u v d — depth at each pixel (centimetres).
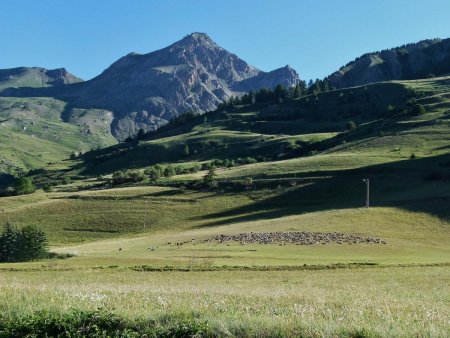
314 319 1470
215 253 7081
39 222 13838
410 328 1362
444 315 1733
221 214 13700
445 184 12769
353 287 3428
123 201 15300
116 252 8331
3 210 14962
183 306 1709
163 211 14338
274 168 17400
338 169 15875
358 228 9275
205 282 3769
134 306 1728
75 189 19575
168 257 6675
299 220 10244
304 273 4672
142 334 1355
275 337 1304
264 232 9456
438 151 16712
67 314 1477
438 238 8600
